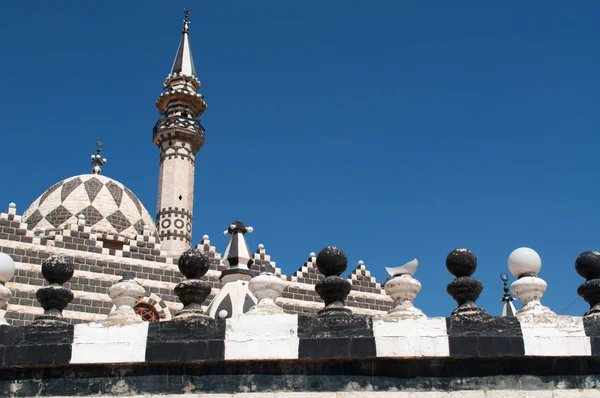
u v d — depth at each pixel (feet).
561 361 37.63
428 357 37.09
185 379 37.37
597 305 39.42
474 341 37.29
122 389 37.40
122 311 40.06
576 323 38.06
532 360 37.52
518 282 39.99
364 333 37.60
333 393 36.86
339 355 37.14
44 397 37.47
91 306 101.24
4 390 37.70
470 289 39.04
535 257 40.29
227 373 37.40
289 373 37.29
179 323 38.17
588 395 37.01
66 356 37.65
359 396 36.76
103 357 37.58
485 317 37.86
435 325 37.70
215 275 110.52
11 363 37.78
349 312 39.09
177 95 157.79
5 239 98.84
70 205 128.47
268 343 37.47
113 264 105.29
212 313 65.31
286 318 37.99
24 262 98.89
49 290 39.93
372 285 121.70
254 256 115.03
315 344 37.40
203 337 37.81
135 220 132.57
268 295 41.19
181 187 148.66
